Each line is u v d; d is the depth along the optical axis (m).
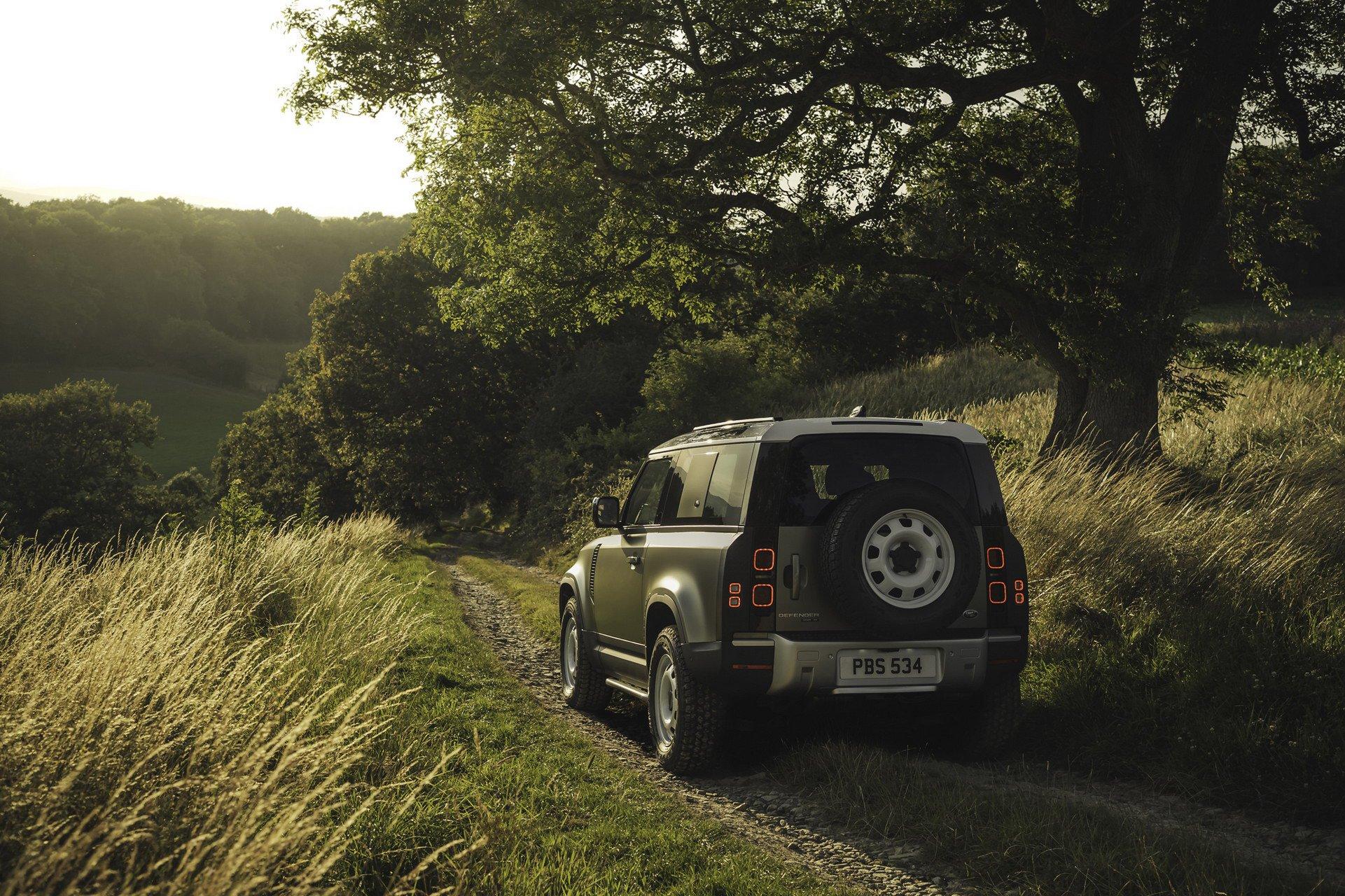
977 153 16.22
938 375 30.20
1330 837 4.62
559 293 18.56
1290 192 17.70
